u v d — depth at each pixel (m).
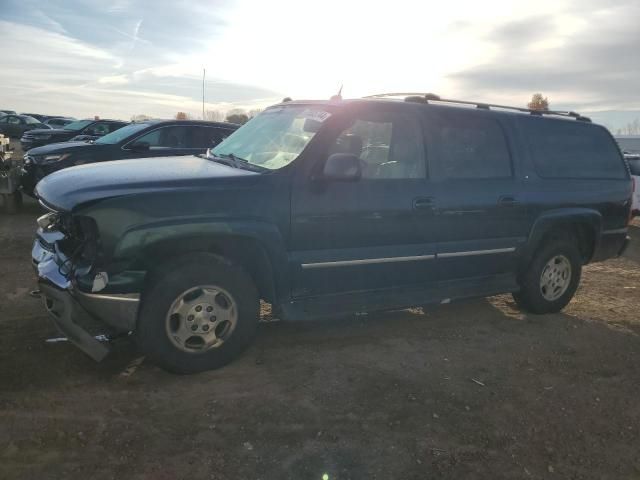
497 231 4.89
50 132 16.45
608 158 5.85
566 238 5.52
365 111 4.25
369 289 4.38
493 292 5.03
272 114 4.89
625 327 5.30
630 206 6.00
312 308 4.11
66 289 3.47
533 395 3.78
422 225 4.43
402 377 3.91
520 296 5.44
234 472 2.76
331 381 3.78
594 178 5.62
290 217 3.86
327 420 3.29
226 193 3.66
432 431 3.24
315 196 3.93
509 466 2.96
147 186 3.53
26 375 3.62
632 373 4.25
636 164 11.78
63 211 3.45
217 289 3.69
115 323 3.45
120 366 3.83
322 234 4.00
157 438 3.00
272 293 3.94
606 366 4.35
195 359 3.70
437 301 4.65
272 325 4.82
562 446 3.19
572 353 4.57
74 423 3.10
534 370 4.18
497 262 5.00
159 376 3.72
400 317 5.23
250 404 3.41
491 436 3.23
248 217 3.70
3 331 4.31
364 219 4.14
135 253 3.39
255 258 3.89
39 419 3.12
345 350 4.34
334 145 4.06
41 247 3.91
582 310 5.79
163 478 2.68
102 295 3.38
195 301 3.63
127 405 3.32
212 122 9.74
